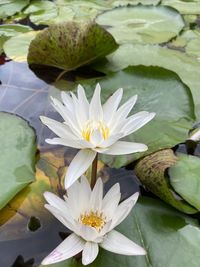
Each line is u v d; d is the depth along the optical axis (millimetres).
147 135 1030
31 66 1216
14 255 901
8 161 987
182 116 1062
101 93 1104
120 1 1494
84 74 1195
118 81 1121
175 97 1087
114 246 868
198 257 882
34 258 898
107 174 992
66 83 1166
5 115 1053
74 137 910
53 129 909
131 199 891
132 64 1192
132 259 883
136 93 1101
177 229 910
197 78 1150
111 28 1339
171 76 1110
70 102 945
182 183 960
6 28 1350
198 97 1108
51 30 1150
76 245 869
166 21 1356
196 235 903
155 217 925
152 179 944
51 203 891
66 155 1021
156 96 1093
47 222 934
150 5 1398
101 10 1445
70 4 1476
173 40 1292
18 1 1455
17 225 929
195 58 1216
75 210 892
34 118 1089
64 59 1177
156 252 889
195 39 1294
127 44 1245
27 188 968
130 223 916
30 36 1303
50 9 1438
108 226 860
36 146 1020
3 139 1017
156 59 1202
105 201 897
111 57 1216
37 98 1132
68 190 895
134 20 1365
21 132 1029
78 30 1147
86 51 1165
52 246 910
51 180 980
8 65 1218
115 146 911
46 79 1181
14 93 1145
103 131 916
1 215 939
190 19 1394
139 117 920
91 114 931
